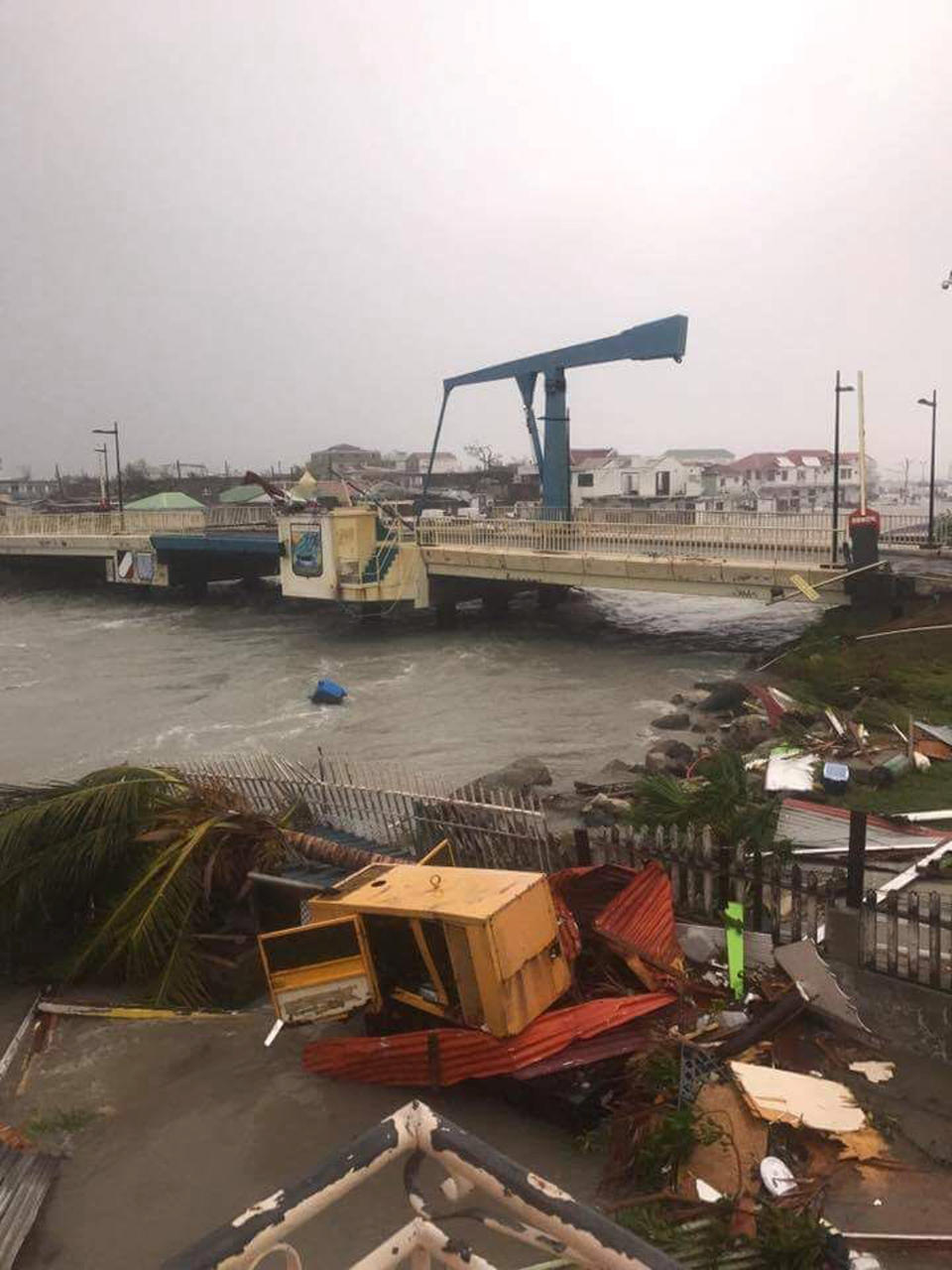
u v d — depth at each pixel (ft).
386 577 141.79
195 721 88.79
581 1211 6.59
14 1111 25.11
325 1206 6.66
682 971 27.02
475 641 130.82
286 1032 27.61
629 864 31.48
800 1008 24.75
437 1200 18.86
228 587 216.74
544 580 129.08
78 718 91.56
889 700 68.95
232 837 35.04
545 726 80.23
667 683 96.84
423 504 164.76
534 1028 22.70
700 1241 17.71
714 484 351.05
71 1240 19.81
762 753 57.00
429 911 22.91
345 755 73.92
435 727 82.07
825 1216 18.45
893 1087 22.29
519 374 147.54
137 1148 22.80
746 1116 21.08
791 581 106.01
